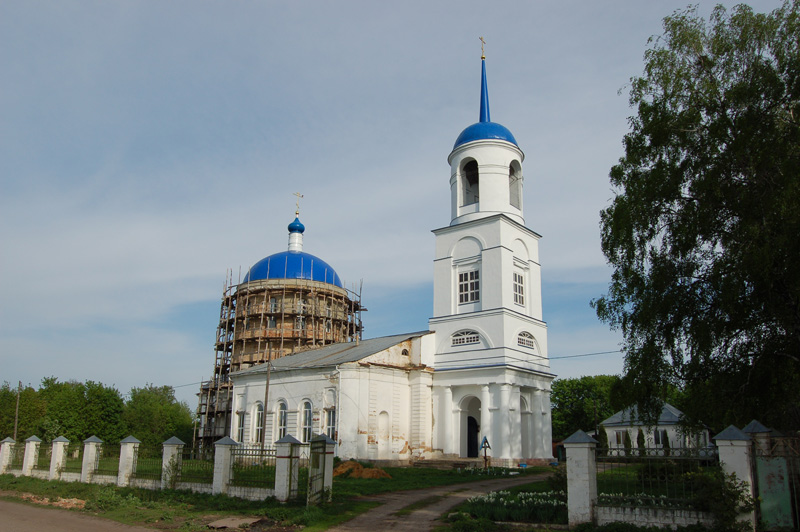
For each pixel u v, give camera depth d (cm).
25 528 1906
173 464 2588
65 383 8288
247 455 2356
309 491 2042
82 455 3191
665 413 5384
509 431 3881
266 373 4603
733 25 2050
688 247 1991
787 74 1883
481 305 4212
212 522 1905
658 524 1503
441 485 2873
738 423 2041
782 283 1827
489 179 4444
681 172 2028
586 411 7169
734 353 2073
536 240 4594
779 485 1448
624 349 2192
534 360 4278
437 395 4247
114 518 2066
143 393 9419
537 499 1909
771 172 1800
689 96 2088
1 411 6175
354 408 3900
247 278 6288
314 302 5959
